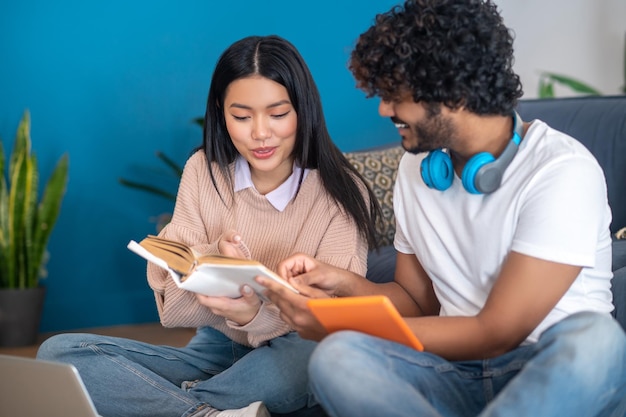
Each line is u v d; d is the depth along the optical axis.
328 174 2.05
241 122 1.94
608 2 4.91
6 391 1.81
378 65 1.59
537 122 1.66
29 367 1.75
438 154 1.70
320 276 1.82
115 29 4.12
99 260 4.20
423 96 1.56
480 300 1.72
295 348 1.92
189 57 4.23
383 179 2.87
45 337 4.03
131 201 4.21
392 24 1.58
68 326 4.18
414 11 1.57
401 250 1.93
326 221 2.06
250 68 1.90
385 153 2.96
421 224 1.80
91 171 4.15
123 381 1.97
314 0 4.38
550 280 1.54
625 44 4.76
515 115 1.66
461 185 1.71
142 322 4.30
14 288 3.83
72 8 4.05
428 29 1.54
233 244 1.92
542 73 4.93
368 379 1.38
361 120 4.51
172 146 4.24
